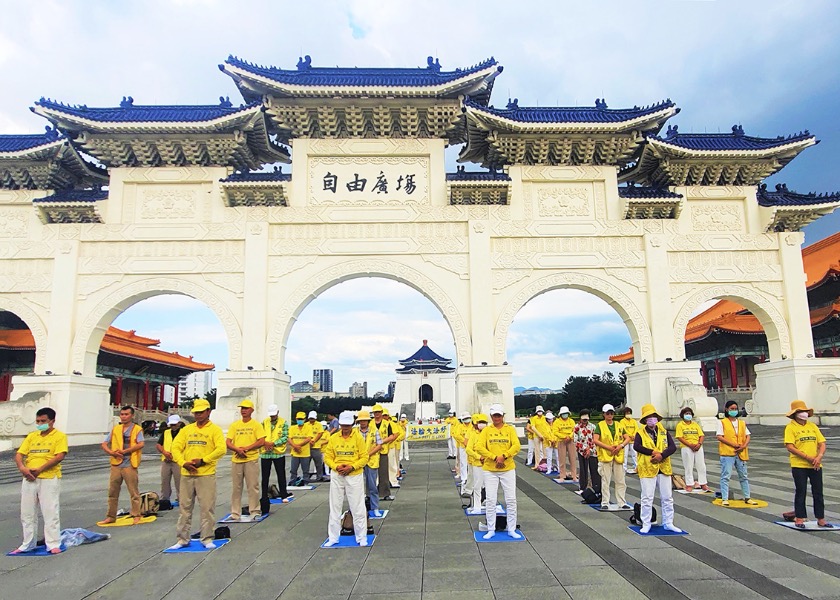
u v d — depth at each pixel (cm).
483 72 2527
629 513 1080
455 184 2611
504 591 649
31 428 2395
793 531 905
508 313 2598
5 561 802
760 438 2470
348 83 2650
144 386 5275
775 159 2745
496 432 923
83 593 667
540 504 1188
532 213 2700
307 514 1130
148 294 2634
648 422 934
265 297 2559
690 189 2786
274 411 1253
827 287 3716
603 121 2616
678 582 668
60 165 2698
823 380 2583
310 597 641
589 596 627
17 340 3781
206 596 652
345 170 2694
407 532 954
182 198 2662
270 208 2625
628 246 2702
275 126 2725
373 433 1143
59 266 2573
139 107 2780
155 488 1506
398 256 2627
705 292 2692
